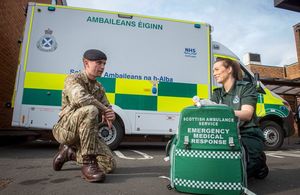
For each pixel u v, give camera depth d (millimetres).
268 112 6469
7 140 6137
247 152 2471
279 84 12641
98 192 2209
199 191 2137
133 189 2332
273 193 2406
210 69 5891
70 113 2713
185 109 2246
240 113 2430
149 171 3162
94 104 2654
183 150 2203
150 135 5609
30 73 5094
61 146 3002
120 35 5547
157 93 5523
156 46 5676
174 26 5863
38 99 5039
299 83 12688
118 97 5336
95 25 5473
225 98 2754
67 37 5328
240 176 2088
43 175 2779
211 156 2129
